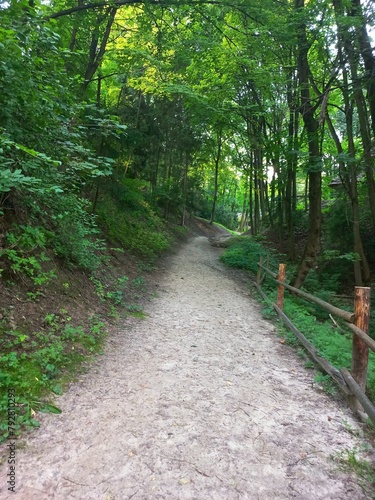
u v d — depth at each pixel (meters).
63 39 6.55
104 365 3.85
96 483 2.13
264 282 10.09
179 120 19.58
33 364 3.31
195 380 3.66
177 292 8.38
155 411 2.99
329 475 2.30
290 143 8.92
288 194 15.60
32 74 3.96
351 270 13.09
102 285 6.38
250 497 2.09
